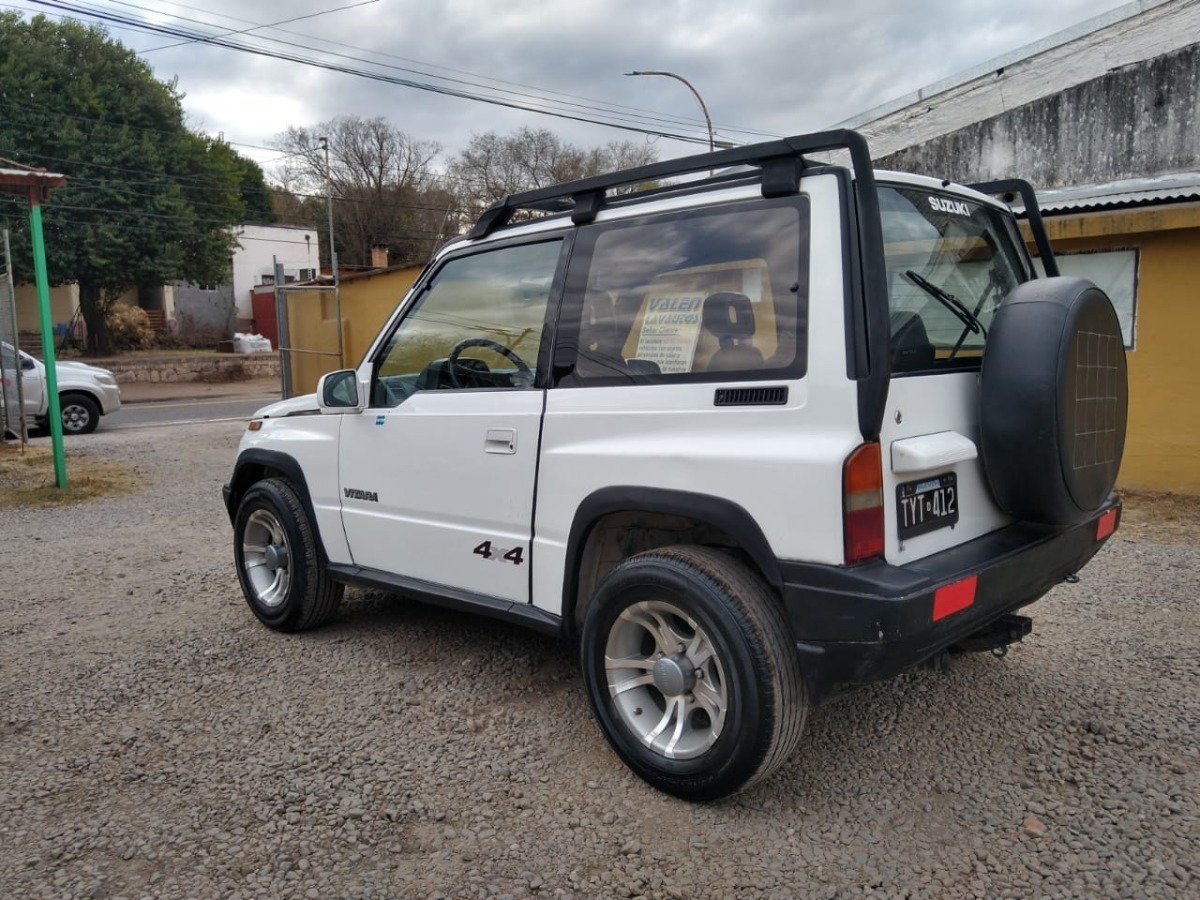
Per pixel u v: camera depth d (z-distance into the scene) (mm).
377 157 59719
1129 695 3785
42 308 9344
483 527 3670
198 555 6652
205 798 3109
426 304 4043
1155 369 7969
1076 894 2498
